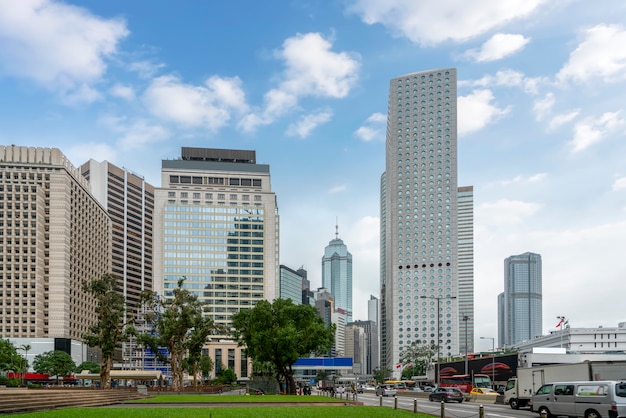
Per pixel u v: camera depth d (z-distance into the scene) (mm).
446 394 65062
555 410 34500
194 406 46094
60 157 181750
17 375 138750
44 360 148250
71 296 178750
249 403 51094
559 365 45750
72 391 51469
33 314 167750
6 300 166875
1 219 171000
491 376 131000
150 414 33375
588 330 180875
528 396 49031
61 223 175000
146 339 83875
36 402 40219
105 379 80062
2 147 177500
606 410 30859
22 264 169125
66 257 175250
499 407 53062
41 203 174500
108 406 46750
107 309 81812
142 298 90375
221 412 36156
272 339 77250
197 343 87438
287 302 84312
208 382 151750
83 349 183000
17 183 174625
